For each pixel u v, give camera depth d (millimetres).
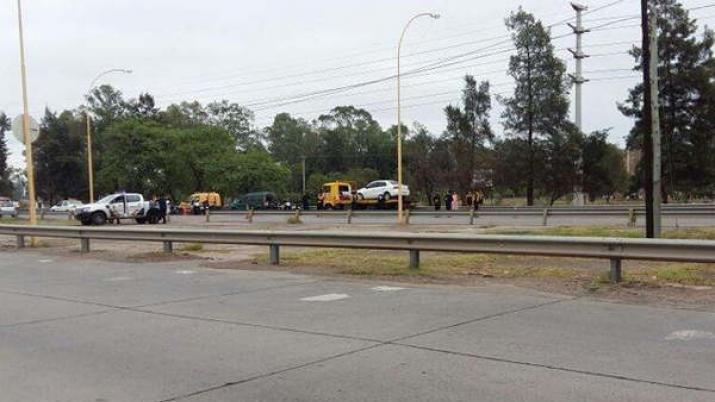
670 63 57719
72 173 109688
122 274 15055
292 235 15617
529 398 5535
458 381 6070
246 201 77250
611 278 11711
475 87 69125
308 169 135000
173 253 18984
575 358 6781
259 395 5805
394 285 12336
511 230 26375
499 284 12172
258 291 11953
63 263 18016
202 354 7301
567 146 61094
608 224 29047
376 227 33000
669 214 32562
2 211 64500
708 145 57406
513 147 63250
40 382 6320
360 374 6379
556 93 62562
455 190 69438
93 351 7543
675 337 7664
